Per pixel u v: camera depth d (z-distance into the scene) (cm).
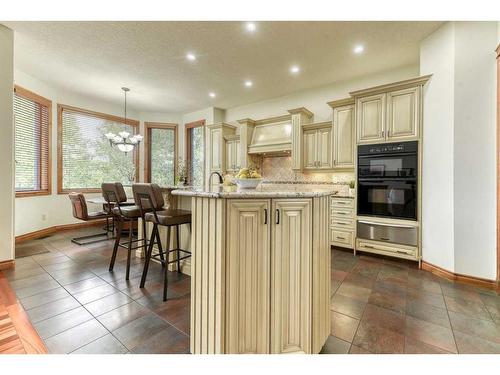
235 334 125
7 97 284
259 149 496
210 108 596
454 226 258
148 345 155
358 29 282
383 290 238
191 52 335
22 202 405
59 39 305
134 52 337
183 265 279
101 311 195
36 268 287
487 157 245
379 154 325
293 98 496
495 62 242
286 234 134
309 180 474
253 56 346
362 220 342
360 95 339
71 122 504
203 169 617
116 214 291
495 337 165
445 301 215
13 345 154
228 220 123
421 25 272
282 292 134
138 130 625
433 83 282
